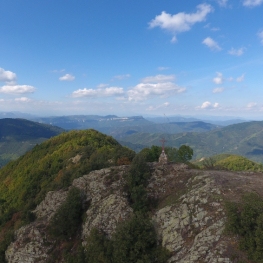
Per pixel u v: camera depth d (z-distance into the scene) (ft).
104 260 81.76
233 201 79.00
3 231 155.63
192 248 71.67
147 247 79.87
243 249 65.31
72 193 115.65
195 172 108.27
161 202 98.89
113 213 97.81
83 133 346.13
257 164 426.51
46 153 318.04
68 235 104.94
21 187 249.96
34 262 99.71
